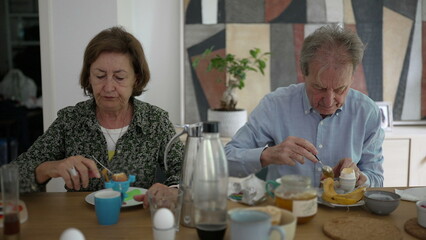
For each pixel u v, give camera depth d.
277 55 2.73
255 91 2.74
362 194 1.20
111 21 2.30
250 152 1.47
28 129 3.76
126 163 1.35
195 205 0.96
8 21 4.39
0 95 4.01
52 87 2.37
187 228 1.05
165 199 1.04
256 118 1.70
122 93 1.46
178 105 2.79
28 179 1.27
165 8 2.72
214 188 0.94
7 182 0.95
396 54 2.77
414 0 2.73
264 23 2.71
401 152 2.52
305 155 1.36
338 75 1.36
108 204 1.06
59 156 1.59
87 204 1.23
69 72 2.35
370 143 1.64
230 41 2.71
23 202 1.17
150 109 1.64
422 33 2.76
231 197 1.24
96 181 1.50
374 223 1.04
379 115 1.65
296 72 2.75
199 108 2.74
